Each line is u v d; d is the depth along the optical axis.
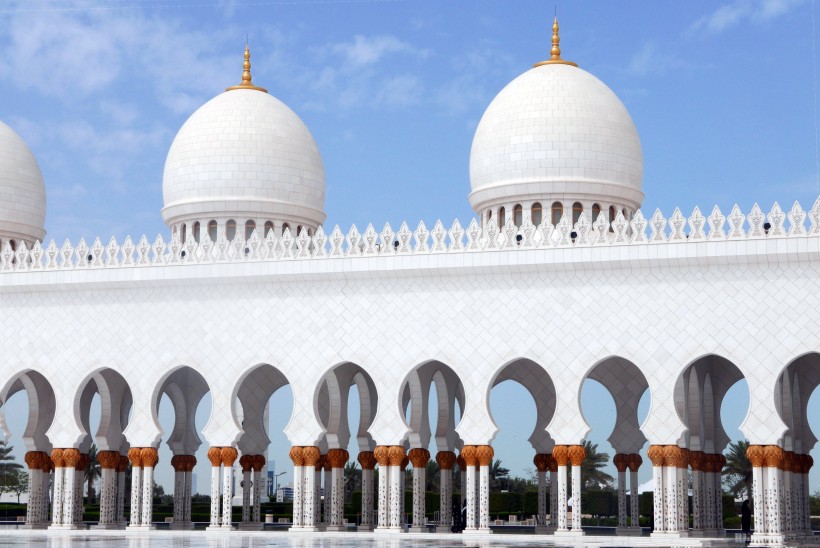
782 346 36.25
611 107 45.75
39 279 43.69
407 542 33.16
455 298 39.62
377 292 40.41
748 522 42.09
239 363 41.31
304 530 39.66
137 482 41.50
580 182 44.22
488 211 46.16
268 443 48.38
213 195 47.75
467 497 38.47
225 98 49.72
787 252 36.31
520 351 38.62
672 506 36.50
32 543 31.48
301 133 49.50
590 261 38.16
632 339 37.66
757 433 36.06
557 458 37.66
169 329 42.22
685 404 41.75
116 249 43.22
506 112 45.72
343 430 43.88
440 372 45.00
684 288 37.47
